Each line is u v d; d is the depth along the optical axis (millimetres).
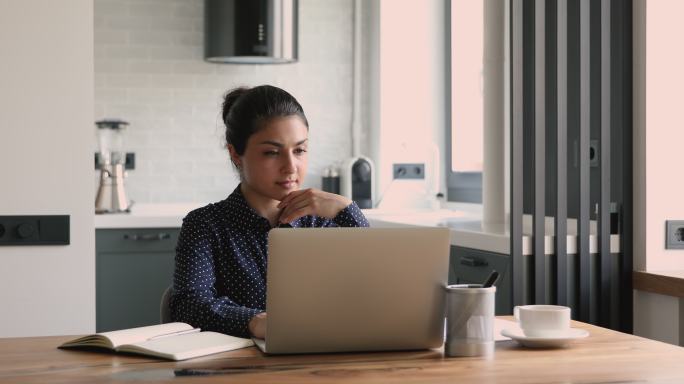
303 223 2244
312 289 1654
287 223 2143
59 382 1478
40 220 2768
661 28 3062
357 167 5277
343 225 2180
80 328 2820
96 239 4461
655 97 3070
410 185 5445
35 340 1858
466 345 1701
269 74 5438
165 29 5250
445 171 5539
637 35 3088
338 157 5559
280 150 2090
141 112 5242
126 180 5230
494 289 1726
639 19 3076
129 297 4500
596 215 3375
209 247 2080
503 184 3898
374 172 5414
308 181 5531
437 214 4934
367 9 5578
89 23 2779
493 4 3748
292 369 1579
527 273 3105
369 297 1682
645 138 3066
